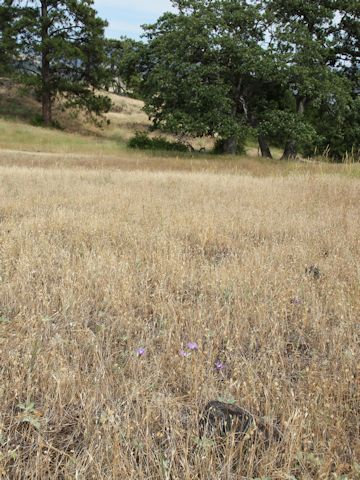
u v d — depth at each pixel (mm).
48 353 2840
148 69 30594
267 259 4840
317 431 2279
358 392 2555
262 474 2023
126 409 2381
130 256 4855
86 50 38719
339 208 7969
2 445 2143
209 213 7113
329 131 29891
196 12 27516
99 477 1931
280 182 11383
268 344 3166
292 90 26984
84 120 42812
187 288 4215
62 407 2395
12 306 3654
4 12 36312
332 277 4363
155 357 2924
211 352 2963
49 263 4562
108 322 3463
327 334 3309
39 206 7672
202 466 2029
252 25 27047
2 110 41219
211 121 25953
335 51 30938
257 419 2322
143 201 8266
